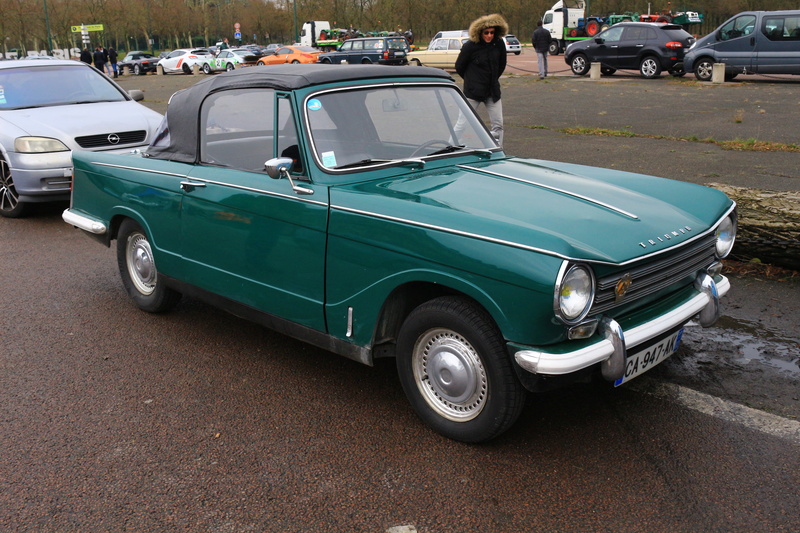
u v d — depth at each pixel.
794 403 3.70
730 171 9.05
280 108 3.83
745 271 5.77
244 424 3.65
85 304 5.50
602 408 3.69
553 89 19.98
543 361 2.87
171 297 5.07
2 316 5.27
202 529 2.85
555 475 3.12
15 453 3.43
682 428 3.48
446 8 72.25
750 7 68.38
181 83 31.58
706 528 2.76
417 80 4.32
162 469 3.27
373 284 3.40
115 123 8.41
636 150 10.73
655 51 21.47
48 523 2.91
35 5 77.88
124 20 84.44
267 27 97.69
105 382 4.16
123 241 5.23
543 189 3.56
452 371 3.31
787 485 3.01
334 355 4.51
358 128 3.91
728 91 17.61
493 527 2.80
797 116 13.53
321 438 3.50
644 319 3.22
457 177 3.76
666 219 3.37
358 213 3.41
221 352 4.57
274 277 3.90
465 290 3.05
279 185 3.79
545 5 70.69
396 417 3.69
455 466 3.22
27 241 7.43
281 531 2.82
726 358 4.26
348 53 32.22
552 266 2.80
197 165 4.39
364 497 3.02
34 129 8.04
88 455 3.40
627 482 3.06
